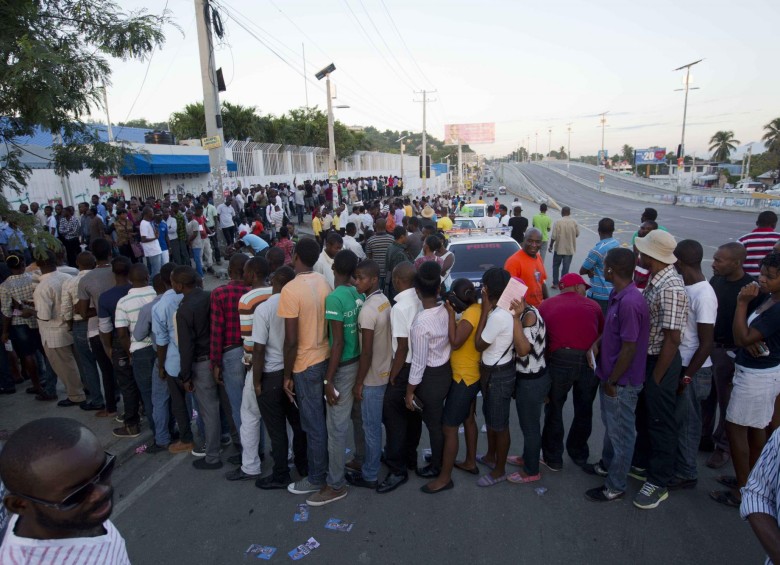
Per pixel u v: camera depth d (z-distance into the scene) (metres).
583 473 4.29
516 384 4.03
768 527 1.71
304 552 3.38
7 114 5.05
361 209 15.03
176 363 4.60
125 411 5.03
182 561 3.33
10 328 5.70
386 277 8.89
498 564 3.20
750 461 3.76
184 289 4.27
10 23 4.95
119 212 11.30
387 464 4.19
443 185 72.00
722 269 4.14
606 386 3.72
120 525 3.76
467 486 4.14
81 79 5.46
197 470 4.58
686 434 3.91
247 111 30.48
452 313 3.89
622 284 3.63
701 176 99.69
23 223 4.95
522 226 10.20
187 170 20.59
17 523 1.34
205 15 10.86
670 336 3.51
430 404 3.94
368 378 3.96
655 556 3.23
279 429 4.13
